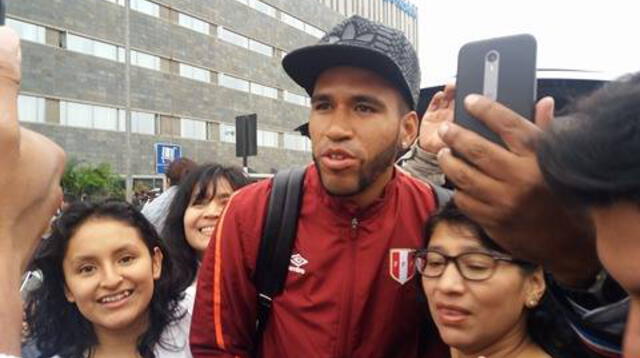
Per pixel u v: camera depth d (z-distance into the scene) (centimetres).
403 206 210
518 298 175
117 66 3119
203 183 352
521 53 122
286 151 4453
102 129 3039
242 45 4022
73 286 228
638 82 78
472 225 174
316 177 213
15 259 83
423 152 250
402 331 205
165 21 3403
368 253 203
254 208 214
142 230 238
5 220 82
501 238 110
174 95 3456
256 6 4159
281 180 217
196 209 351
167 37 3416
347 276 202
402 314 204
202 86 3659
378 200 205
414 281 203
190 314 258
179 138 3484
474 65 125
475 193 103
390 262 203
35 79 2733
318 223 207
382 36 192
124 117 3161
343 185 191
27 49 2698
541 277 174
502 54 123
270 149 4253
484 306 175
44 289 237
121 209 238
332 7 5334
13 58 81
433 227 187
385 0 6438
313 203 209
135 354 240
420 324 207
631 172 71
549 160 82
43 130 2758
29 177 85
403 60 194
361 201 202
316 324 202
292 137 4547
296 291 208
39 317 237
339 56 185
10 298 81
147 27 3288
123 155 3141
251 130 1129
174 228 353
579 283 119
